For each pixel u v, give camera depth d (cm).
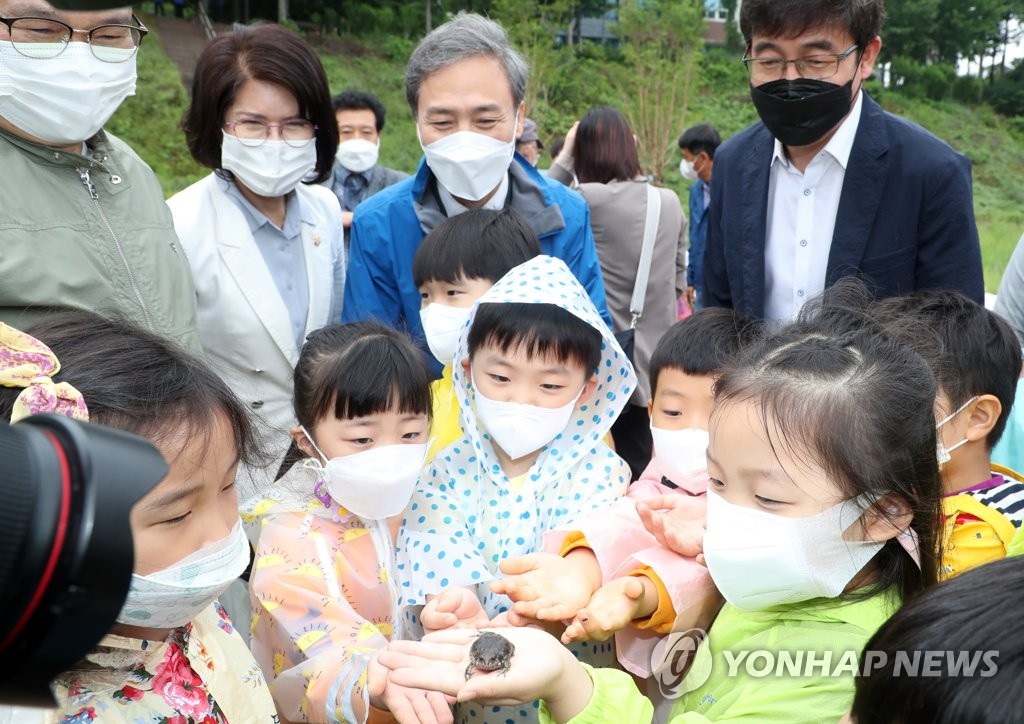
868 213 246
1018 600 88
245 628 225
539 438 194
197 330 234
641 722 136
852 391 137
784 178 262
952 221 242
